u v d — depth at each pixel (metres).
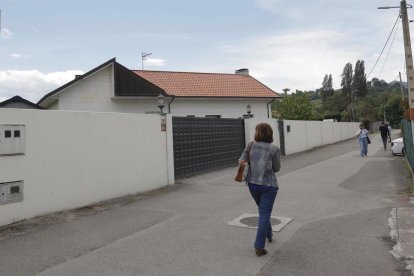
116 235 6.30
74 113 8.17
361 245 5.65
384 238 5.96
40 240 6.04
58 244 5.85
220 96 24.80
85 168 8.43
